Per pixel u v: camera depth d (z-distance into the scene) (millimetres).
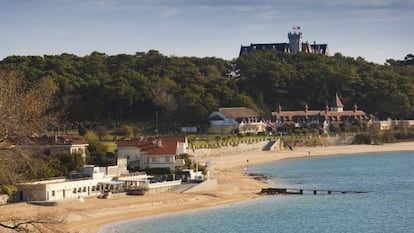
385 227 129375
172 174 190875
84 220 136250
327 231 126188
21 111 94312
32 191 147750
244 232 125562
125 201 155000
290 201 166500
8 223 102688
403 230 126000
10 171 93188
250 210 151875
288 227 130375
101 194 159875
